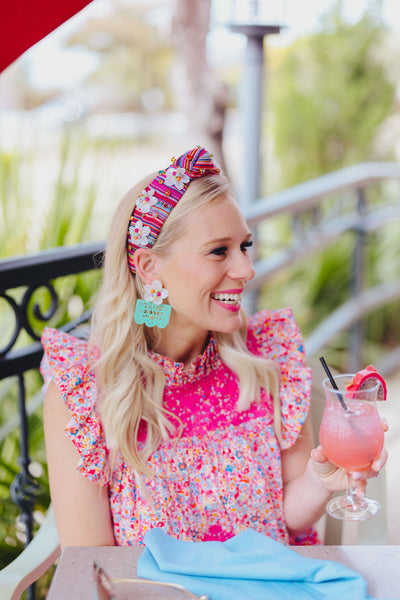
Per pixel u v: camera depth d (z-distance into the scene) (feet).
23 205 8.41
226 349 5.39
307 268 15.84
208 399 5.34
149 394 5.18
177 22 17.47
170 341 5.35
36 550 5.14
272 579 3.81
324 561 3.85
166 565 3.87
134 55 36.01
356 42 19.71
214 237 4.94
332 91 19.66
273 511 5.25
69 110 9.18
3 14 5.20
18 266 6.07
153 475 5.01
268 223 16.46
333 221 12.85
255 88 10.32
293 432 5.42
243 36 10.21
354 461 4.46
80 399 5.08
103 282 5.35
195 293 5.04
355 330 13.98
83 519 5.02
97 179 8.64
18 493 6.62
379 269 16.11
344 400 4.45
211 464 5.17
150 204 5.00
